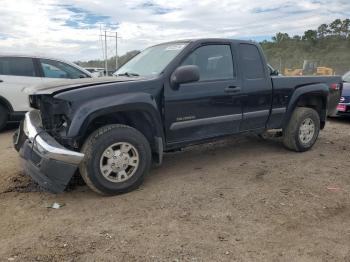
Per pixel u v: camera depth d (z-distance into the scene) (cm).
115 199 432
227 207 412
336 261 313
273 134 692
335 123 972
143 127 474
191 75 457
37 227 367
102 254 320
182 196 441
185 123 491
